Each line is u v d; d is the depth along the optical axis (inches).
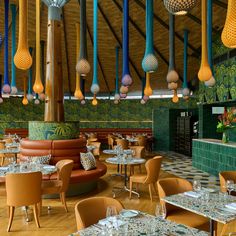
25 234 159.6
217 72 369.1
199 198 127.3
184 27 346.3
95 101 468.8
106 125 650.2
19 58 168.7
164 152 574.2
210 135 417.4
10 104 636.1
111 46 427.5
